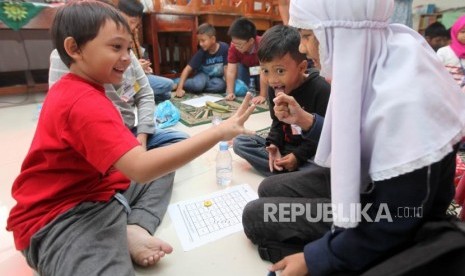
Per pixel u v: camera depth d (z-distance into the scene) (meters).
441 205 0.59
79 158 0.82
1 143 1.81
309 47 0.71
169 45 3.64
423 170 0.51
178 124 2.14
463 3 3.64
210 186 1.33
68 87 0.79
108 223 0.84
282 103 0.99
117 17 0.80
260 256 0.92
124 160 0.71
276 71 1.21
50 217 0.81
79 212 0.83
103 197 0.89
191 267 0.89
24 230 0.82
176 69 3.74
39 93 3.02
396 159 0.50
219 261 0.91
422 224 0.54
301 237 0.83
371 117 0.54
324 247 0.61
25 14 2.39
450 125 0.51
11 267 0.94
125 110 1.44
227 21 3.46
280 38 1.17
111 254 0.77
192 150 0.75
